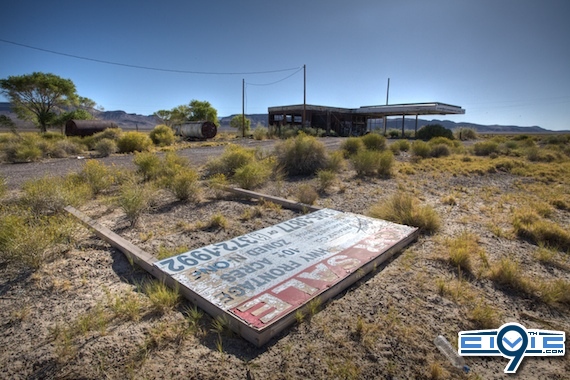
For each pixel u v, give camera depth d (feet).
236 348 8.65
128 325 9.44
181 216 20.62
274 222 19.26
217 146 77.66
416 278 12.49
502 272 12.31
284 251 13.87
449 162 47.98
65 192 21.11
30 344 8.75
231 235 17.10
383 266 13.60
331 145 71.36
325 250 13.99
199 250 13.88
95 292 11.39
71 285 11.86
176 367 7.91
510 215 20.92
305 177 35.32
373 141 61.16
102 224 18.89
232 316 9.22
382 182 32.96
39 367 7.89
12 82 139.95
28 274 12.64
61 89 149.28
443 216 20.90
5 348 8.59
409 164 46.03
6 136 68.44
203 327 9.48
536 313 10.43
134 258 13.53
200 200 24.63
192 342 8.84
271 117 141.08
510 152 63.72
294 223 17.66
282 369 7.91
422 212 18.58
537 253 14.64
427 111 116.37
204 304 10.15
